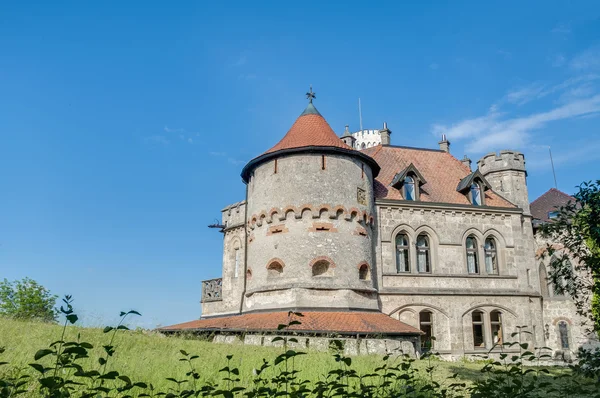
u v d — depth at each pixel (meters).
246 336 24.80
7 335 14.30
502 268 33.22
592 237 10.27
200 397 9.30
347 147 29.80
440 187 34.81
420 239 32.09
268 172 29.12
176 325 31.28
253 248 28.94
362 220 28.48
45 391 7.62
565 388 10.98
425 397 9.64
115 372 5.95
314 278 26.39
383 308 29.53
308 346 21.55
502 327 32.06
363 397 7.79
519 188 35.81
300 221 27.34
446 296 31.05
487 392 8.88
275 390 7.17
